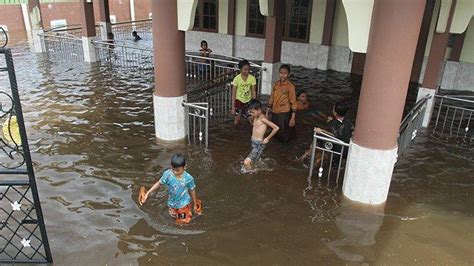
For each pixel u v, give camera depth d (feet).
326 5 47.01
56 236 16.60
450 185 21.65
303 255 15.88
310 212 18.81
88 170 21.99
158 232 17.02
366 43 17.78
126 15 86.48
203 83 37.73
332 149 22.31
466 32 40.34
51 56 51.98
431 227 17.93
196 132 27.66
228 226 17.57
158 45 24.26
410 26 16.34
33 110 31.32
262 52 53.57
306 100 32.99
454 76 41.86
